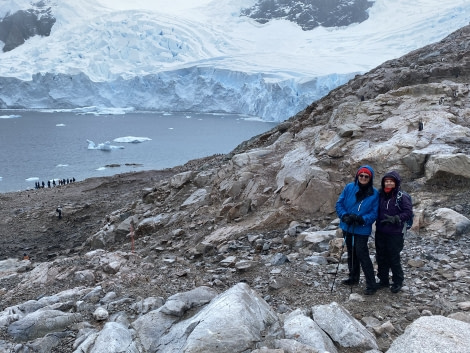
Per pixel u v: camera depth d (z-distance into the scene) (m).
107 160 53.69
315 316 4.40
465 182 8.73
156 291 6.03
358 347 4.02
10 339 4.76
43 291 6.74
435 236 7.01
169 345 4.15
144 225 12.73
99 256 8.16
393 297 5.18
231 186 11.91
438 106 13.21
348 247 5.52
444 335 3.44
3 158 55.88
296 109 106.56
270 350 3.61
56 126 97.75
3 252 15.45
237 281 6.44
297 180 10.23
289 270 6.50
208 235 9.83
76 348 4.41
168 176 27.77
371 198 5.23
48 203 23.77
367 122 13.19
